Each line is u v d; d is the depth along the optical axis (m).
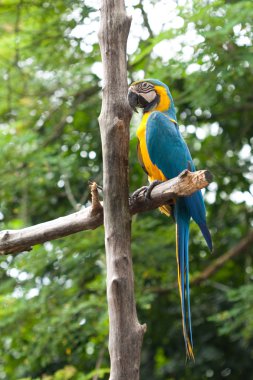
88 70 9.21
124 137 3.86
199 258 9.65
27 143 8.75
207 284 9.56
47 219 9.66
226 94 9.09
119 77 3.91
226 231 9.73
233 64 7.71
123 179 3.85
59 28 9.05
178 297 9.09
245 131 9.34
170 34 7.66
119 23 3.94
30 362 8.06
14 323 8.06
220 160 9.69
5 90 9.52
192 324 9.23
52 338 7.86
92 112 9.59
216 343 9.23
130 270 3.77
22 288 8.36
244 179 9.41
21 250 4.36
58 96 9.66
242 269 9.88
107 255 3.81
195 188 3.80
